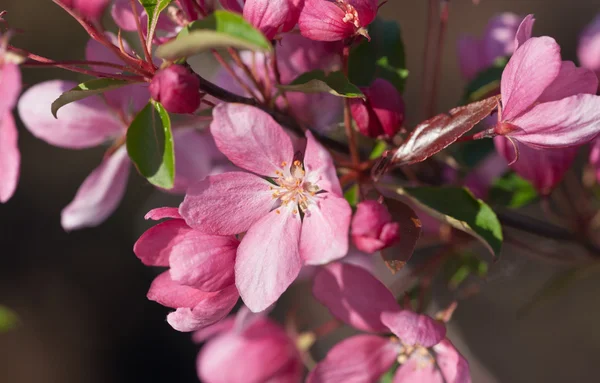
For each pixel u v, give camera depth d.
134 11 0.24
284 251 0.25
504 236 0.32
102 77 0.25
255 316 0.31
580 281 0.60
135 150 0.24
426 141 0.25
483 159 0.32
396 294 0.32
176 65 0.24
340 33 0.25
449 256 0.33
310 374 0.28
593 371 0.58
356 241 0.25
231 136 0.24
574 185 0.35
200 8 0.26
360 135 0.30
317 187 0.25
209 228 0.24
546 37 0.24
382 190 0.31
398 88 0.30
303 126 0.28
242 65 0.27
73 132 0.31
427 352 0.27
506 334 0.60
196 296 0.24
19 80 0.23
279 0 0.24
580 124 0.24
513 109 0.24
